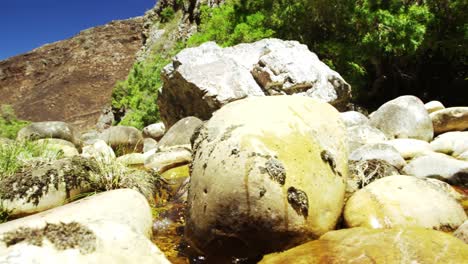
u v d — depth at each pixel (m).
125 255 1.97
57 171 4.25
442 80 15.74
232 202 2.83
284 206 2.80
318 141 3.25
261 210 2.79
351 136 6.90
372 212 3.12
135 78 30.67
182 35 40.44
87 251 1.91
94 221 2.13
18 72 135.25
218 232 2.87
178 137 8.28
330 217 3.01
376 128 7.38
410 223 3.00
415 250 2.41
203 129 3.52
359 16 13.17
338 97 10.69
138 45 130.00
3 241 1.85
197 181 3.12
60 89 120.62
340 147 3.42
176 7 54.12
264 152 2.93
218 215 2.86
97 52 130.12
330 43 13.94
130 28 133.88
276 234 2.80
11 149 5.32
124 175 4.82
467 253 2.34
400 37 12.43
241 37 15.14
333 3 13.59
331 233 2.88
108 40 132.50
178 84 10.92
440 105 9.25
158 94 12.41
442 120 7.88
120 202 3.18
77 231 1.99
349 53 13.44
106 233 2.04
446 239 2.53
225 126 3.24
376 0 13.13
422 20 12.90
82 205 2.99
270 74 10.33
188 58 10.89
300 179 2.93
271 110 3.34
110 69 124.31
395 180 3.46
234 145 2.99
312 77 10.39
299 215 2.83
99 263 1.88
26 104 119.88
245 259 2.86
